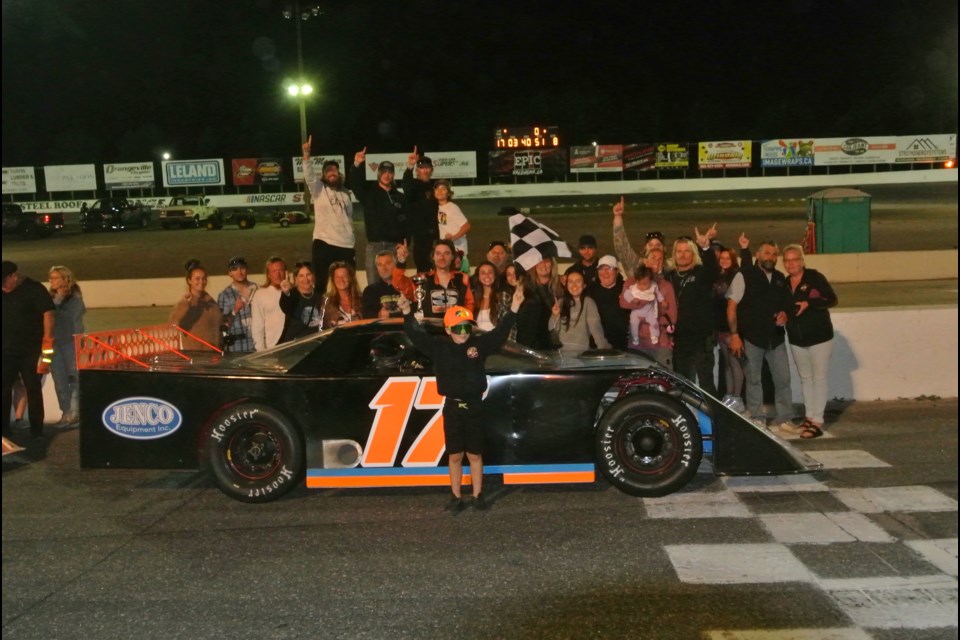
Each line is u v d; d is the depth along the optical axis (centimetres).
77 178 4547
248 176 4409
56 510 585
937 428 761
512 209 784
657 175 4775
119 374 592
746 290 751
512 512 559
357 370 587
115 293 2186
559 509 562
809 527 516
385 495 603
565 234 3294
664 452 575
